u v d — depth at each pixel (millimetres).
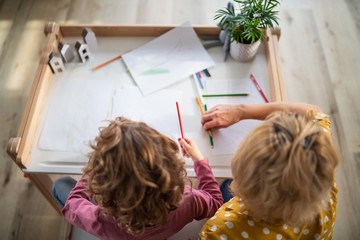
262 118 965
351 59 1862
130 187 562
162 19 1960
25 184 1517
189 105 1070
